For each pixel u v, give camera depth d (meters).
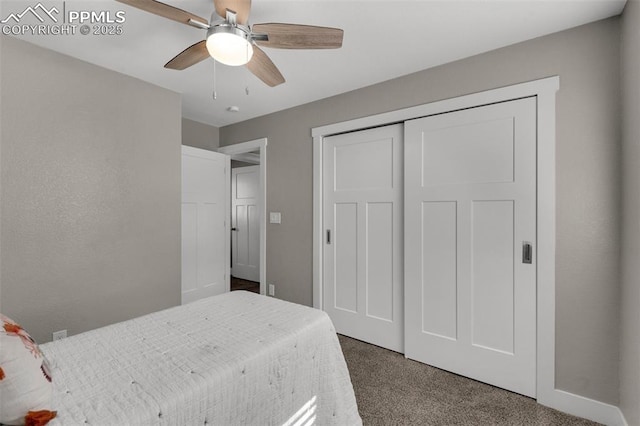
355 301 2.81
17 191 1.93
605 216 1.71
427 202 2.35
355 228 2.80
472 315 2.16
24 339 0.85
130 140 2.51
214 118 3.57
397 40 1.96
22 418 0.75
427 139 2.35
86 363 1.10
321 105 2.96
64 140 2.14
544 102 1.87
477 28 1.82
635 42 1.45
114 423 0.81
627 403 1.56
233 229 5.44
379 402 1.89
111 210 2.39
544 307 1.87
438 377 2.18
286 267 3.24
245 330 1.41
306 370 1.41
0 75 1.86
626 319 1.58
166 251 2.76
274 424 1.23
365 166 2.74
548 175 1.86
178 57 1.75
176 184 2.83
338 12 1.68
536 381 1.91
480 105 2.12
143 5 1.31
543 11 1.66
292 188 3.19
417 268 2.40
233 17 1.46
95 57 2.19
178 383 0.98
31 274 1.99
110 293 2.38
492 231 2.08
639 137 1.41
